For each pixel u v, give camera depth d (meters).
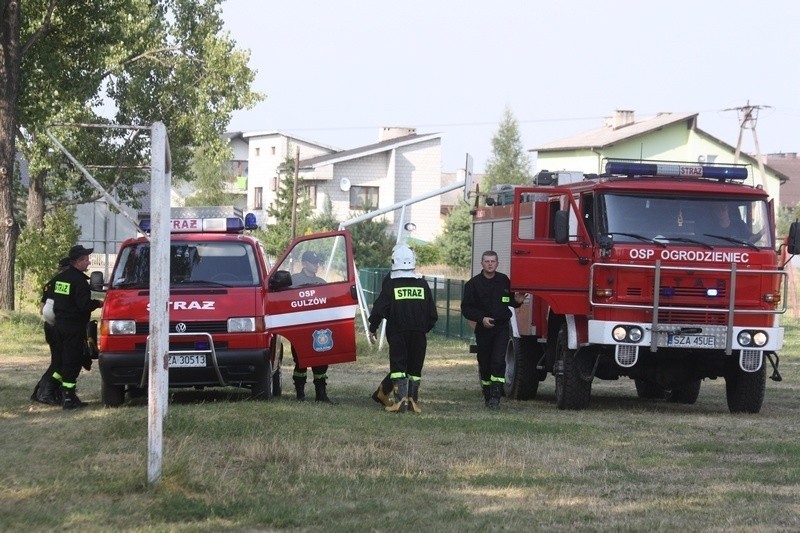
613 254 14.84
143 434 11.34
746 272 14.91
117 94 45.94
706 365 15.65
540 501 8.52
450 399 16.86
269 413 12.43
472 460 10.24
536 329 17.17
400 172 78.88
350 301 15.25
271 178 87.25
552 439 11.73
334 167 76.94
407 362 14.45
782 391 19.45
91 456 10.21
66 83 32.94
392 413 13.83
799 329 39.12
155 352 8.73
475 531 7.45
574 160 78.50
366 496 8.66
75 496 8.46
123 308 14.45
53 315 14.51
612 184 15.11
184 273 15.20
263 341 14.56
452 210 72.00
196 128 45.75
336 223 65.44
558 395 15.93
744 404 15.66
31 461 9.98
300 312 15.10
